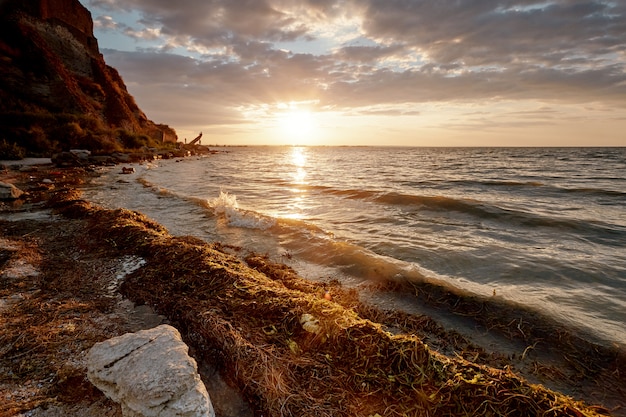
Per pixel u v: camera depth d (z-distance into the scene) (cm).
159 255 621
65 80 3778
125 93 5725
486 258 722
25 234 793
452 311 498
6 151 2505
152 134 5903
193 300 452
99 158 2858
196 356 357
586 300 529
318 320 380
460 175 2800
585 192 1695
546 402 277
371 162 5272
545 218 1079
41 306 446
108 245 709
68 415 267
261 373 311
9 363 327
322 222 1065
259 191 1817
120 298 486
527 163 4434
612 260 711
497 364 388
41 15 4162
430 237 888
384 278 596
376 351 333
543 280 610
